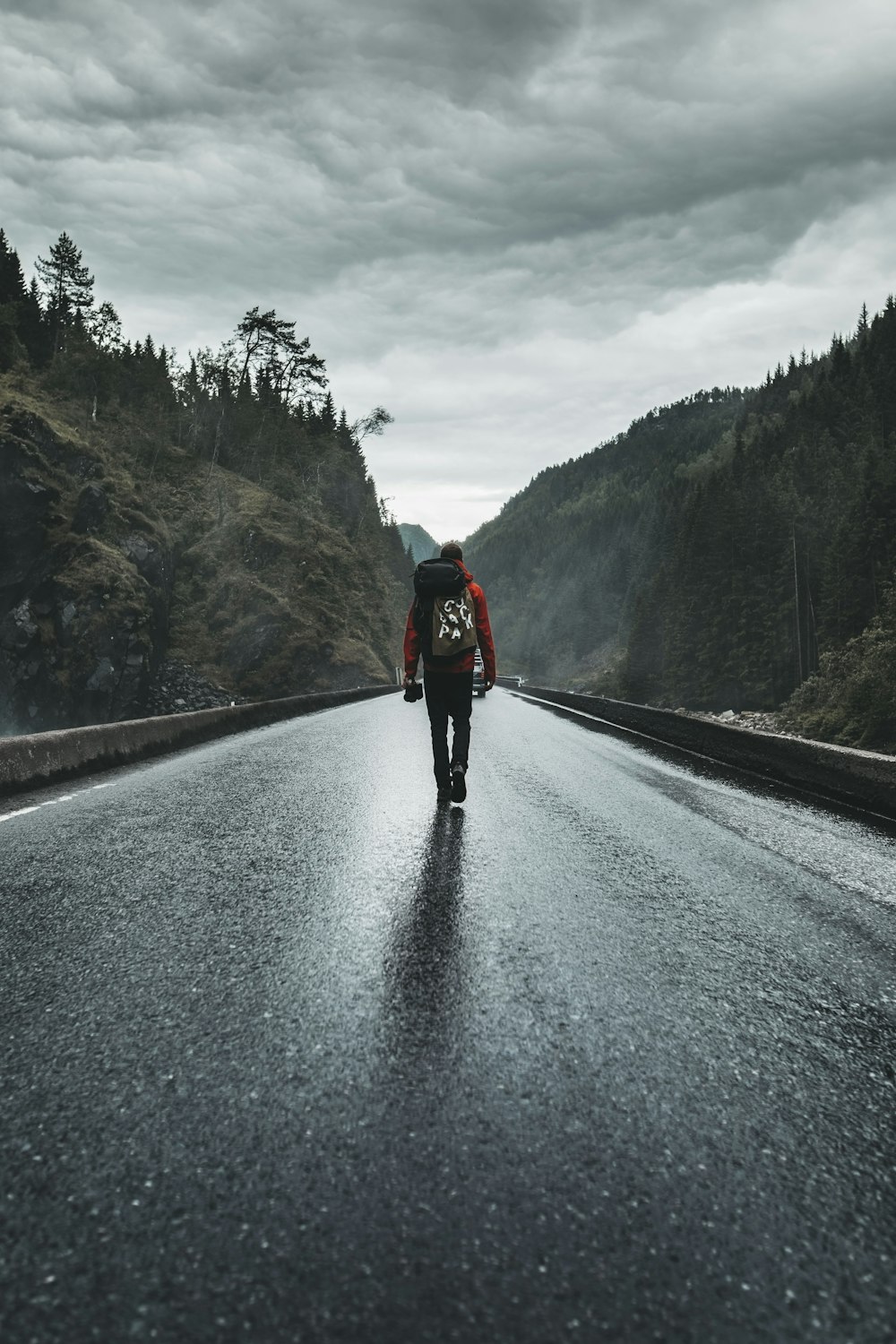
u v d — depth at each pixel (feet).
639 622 320.91
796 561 254.06
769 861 15.15
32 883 12.88
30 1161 5.48
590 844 16.16
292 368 340.39
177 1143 5.68
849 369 503.61
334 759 31.76
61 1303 4.19
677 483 572.92
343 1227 4.80
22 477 206.80
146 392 328.29
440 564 18.79
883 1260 4.67
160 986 8.61
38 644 201.26
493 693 136.46
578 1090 6.50
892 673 151.02
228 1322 4.06
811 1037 7.73
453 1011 8.00
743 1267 4.56
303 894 12.23
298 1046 7.22
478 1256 4.57
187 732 40.01
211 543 267.80
